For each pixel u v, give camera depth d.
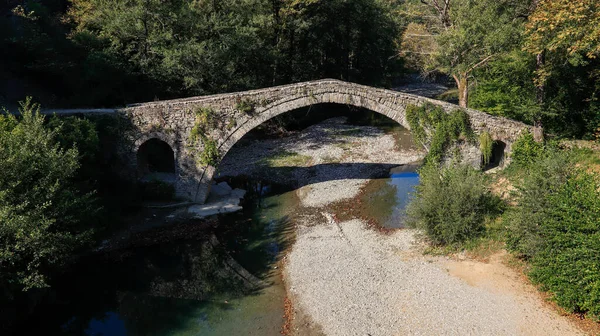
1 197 15.39
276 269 21.94
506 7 27.41
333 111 53.41
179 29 33.56
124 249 23.83
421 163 36.22
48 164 17.91
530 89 28.61
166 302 19.72
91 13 34.91
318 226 25.83
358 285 19.62
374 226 25.41
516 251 19.64
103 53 29.94
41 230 16.45
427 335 16.31
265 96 26.27
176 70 32.34
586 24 21.23
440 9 34.00
